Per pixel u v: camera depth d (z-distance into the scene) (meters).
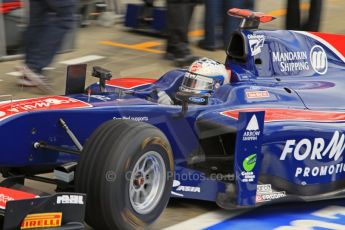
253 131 8.73
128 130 7.68
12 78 14.66
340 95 10.39
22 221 6.75
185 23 15.98
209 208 9.32
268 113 9.45
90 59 16.48
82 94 9.30
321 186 9.69
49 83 13.84
